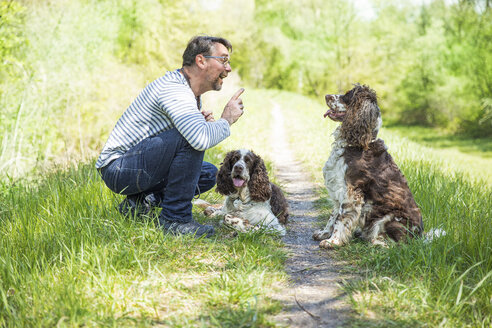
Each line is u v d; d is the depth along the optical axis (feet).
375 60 135.85
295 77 169.99
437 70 113.29
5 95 33.09
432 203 15.43
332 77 143.64
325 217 16.60
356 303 8.70
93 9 46.14
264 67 179.93
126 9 58.59
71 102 39.78
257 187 14.43
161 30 64.28
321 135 43.78
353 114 12.88
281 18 170.40
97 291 8.69
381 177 12.79
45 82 35.91
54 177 17.72
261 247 11.87
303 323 8.20
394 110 129.90
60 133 38.11
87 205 13.23
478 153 83.46
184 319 7.79
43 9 40.06
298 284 10.09
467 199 17.07
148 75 56.29
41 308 8.09
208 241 12.23
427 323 8.00
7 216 13.62
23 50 36.42
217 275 10.11
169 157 11.95
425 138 106.63
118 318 7.94
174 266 10.46
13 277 8.79
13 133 30.81
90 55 42.68
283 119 67.92
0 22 31.27
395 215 12.60
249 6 172.35
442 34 112.16
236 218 14.02
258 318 8.10
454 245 10.71
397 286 9.07
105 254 9.78
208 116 12.96
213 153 29.25
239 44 140.56
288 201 19.81
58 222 11.97
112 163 12.21
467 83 104.78
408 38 126.52
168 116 12.06
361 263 11.07
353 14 139.54
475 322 7.99
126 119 12.23
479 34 103.30
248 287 9.27
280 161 32.83
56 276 9.53
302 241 13.74
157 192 13.24
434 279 9.85
